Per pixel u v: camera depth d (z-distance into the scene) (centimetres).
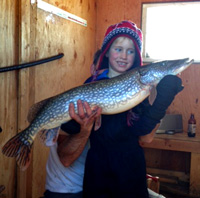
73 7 398
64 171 196
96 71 206
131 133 175
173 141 387
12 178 286
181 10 433
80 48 428
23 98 288
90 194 175
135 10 457
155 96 175
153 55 451
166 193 395
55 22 351
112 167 171
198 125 436
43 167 344
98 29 484
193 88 438
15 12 277
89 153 180
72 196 191
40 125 174
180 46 439
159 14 444
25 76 289
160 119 165
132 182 170
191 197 383
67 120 174
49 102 177
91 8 461
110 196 171
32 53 304
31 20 300
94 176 174
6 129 273
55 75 358
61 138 203
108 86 174
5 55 267
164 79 160
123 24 185
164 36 444
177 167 441
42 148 340
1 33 261
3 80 268
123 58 185
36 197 330
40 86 325
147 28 450
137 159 175
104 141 175
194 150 379
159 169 445
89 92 173
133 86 175
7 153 166
